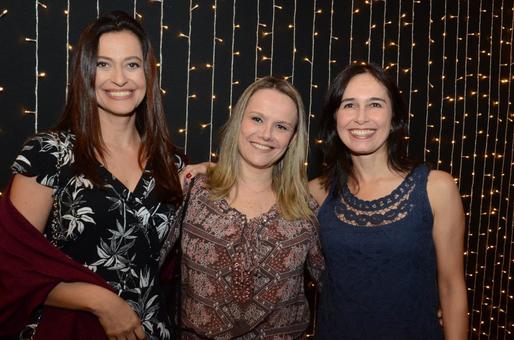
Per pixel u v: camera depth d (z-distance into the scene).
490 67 4.11
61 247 1.68
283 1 3.37
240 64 3.28
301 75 3.46
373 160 2.01
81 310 1.65
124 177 1.77
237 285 1.80
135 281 1.74
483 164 4.18
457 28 3.95
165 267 1.98
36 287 1.58
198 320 1.83
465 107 4.05
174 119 3.13
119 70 1.72
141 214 1.75
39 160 1.61
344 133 1.97
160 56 3.05
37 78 2.74
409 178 1.93
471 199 4.16
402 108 2.00
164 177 1.84
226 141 2.01
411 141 3.88
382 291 1.87
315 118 3.53
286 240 1.88
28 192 1.61
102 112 1.80
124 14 1.81
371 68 1.99
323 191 2.15
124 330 1.63
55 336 1.65
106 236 1.68
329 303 1.99
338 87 2.01
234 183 1.98
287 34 3.40
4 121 2.69
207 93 3.20
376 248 1.88
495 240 4.30
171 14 3.06
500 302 4.35
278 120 1.91
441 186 1.89
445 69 3.94
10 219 1.59
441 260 1.94
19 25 2.69
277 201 1.97
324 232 1.99
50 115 2.78
